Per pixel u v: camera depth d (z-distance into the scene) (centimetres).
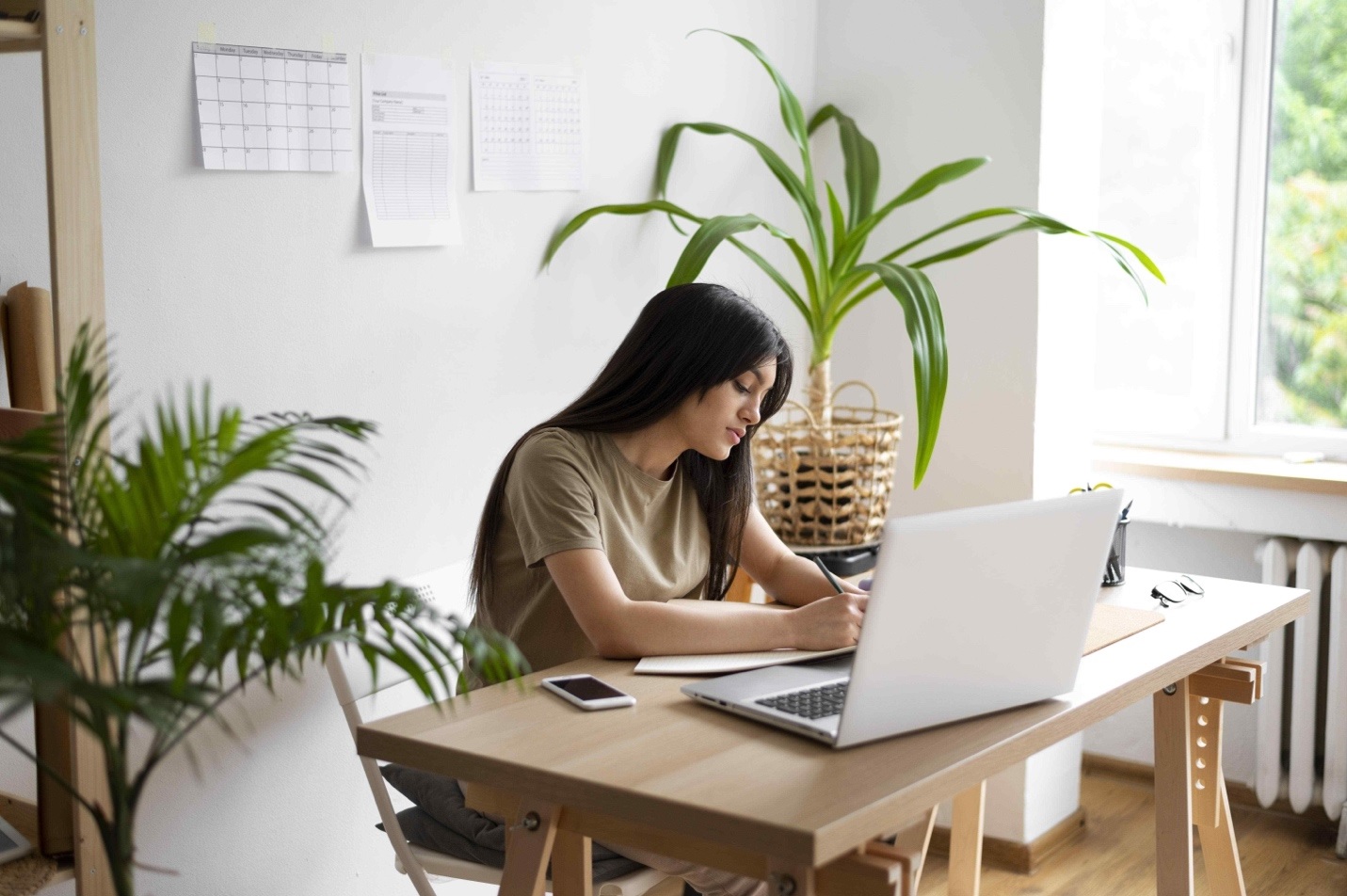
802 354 332
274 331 222
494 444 262
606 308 283
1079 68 308
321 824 240
